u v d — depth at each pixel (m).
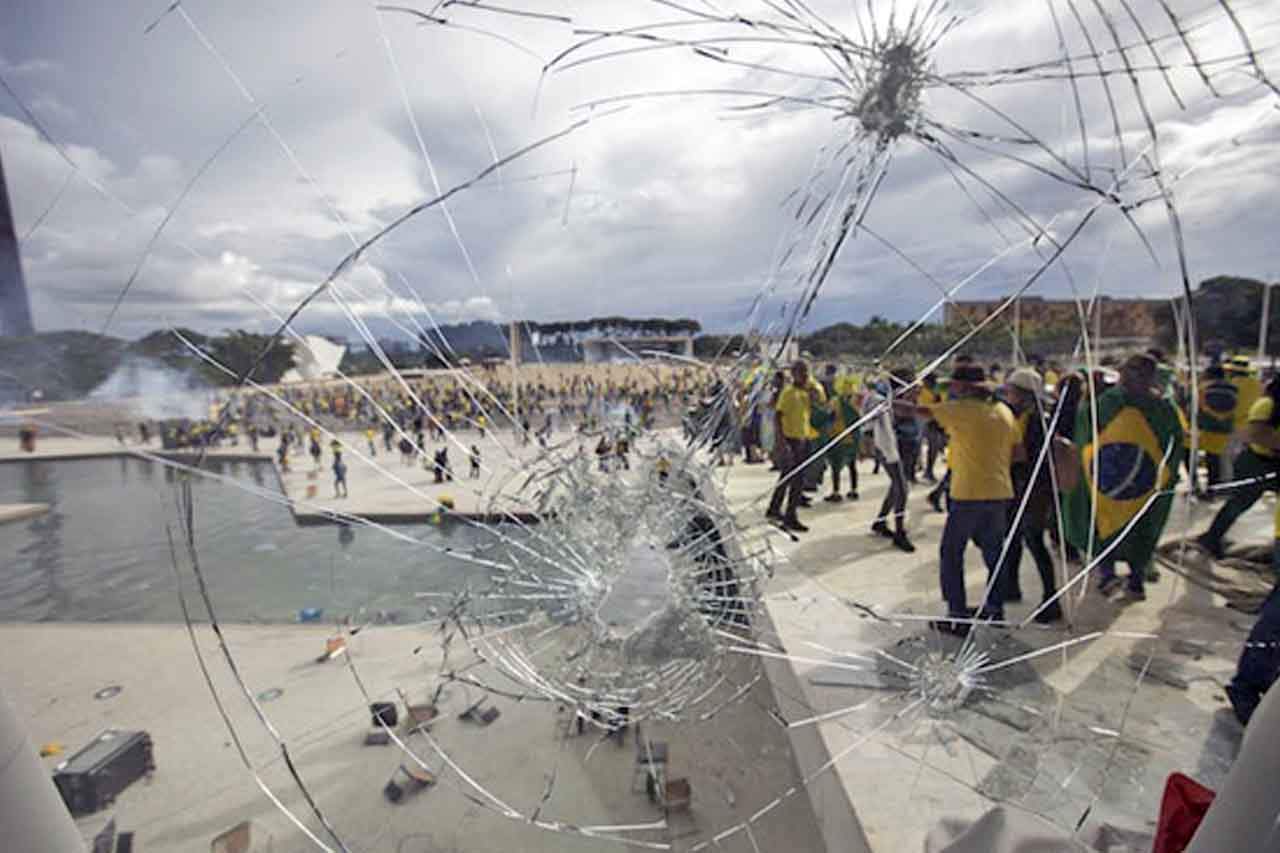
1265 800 0.82
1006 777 1.69
